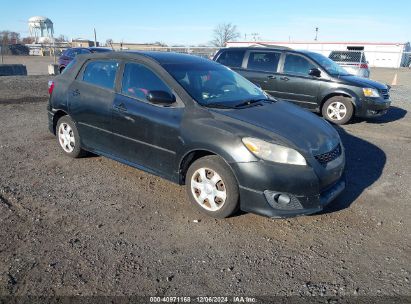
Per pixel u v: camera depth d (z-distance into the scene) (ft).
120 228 12.15
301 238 11.85
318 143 12.55
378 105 27.68
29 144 20.81
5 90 43.29
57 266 10.09
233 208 12.37
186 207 13.69
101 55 16.78
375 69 122.62
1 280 9.46
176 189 15.23
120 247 11.07
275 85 30.27
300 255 10.95
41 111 30.86
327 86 28.19
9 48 176.86
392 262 10.72
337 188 13.14
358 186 16.02
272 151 11.66
